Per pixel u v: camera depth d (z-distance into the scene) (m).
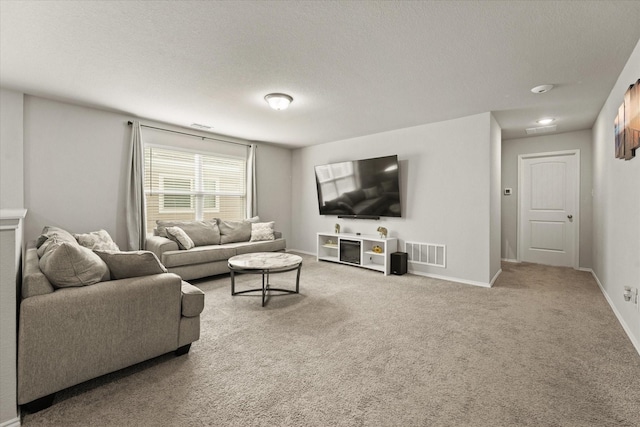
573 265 4.98
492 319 2.75
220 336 2.39
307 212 6.44
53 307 1.54
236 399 1.61
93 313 1.67
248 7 1.87
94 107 3.84
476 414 1.49
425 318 2.78
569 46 2.32
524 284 3.98
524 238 5.47
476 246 4.00
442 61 2.57
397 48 2.36
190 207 5.02
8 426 1.38
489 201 3.91
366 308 3.05
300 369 1.91
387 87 3.13
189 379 1.79
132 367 1.92
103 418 1.46
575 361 2.01
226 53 2.45
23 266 2.04
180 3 1.83
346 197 5.42
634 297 2.32
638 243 2.25
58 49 2.39
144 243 4.28
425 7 1.86
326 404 1.57
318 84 3.07
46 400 1.53
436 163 4.41
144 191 4.31
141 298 1.85
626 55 2.45
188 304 2.04
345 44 2.31
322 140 5.79
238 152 5.69
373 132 5.10
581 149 4.89
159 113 4.09
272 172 6.31
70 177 3.72
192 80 3.00
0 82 3.07
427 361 2.01
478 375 1.84
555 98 3.43
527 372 1.88
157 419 1.45
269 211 6.26
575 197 4.96
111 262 1.92
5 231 1.38
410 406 1.55
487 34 2.16
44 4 1.84
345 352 2.13
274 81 3.01
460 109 3.83
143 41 2.28
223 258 4.29
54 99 3.55
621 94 2.76
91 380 1.77
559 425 1.42
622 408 1.54
